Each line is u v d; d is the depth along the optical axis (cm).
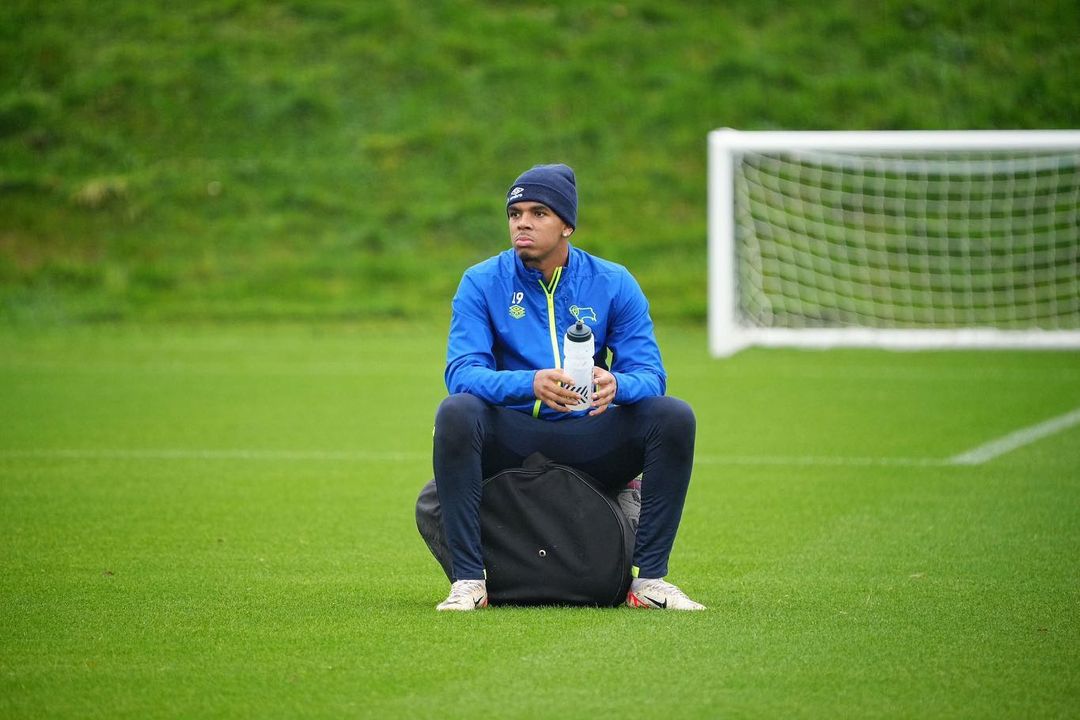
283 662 1419
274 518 2436
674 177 7188
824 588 1838
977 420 3709
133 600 1750
